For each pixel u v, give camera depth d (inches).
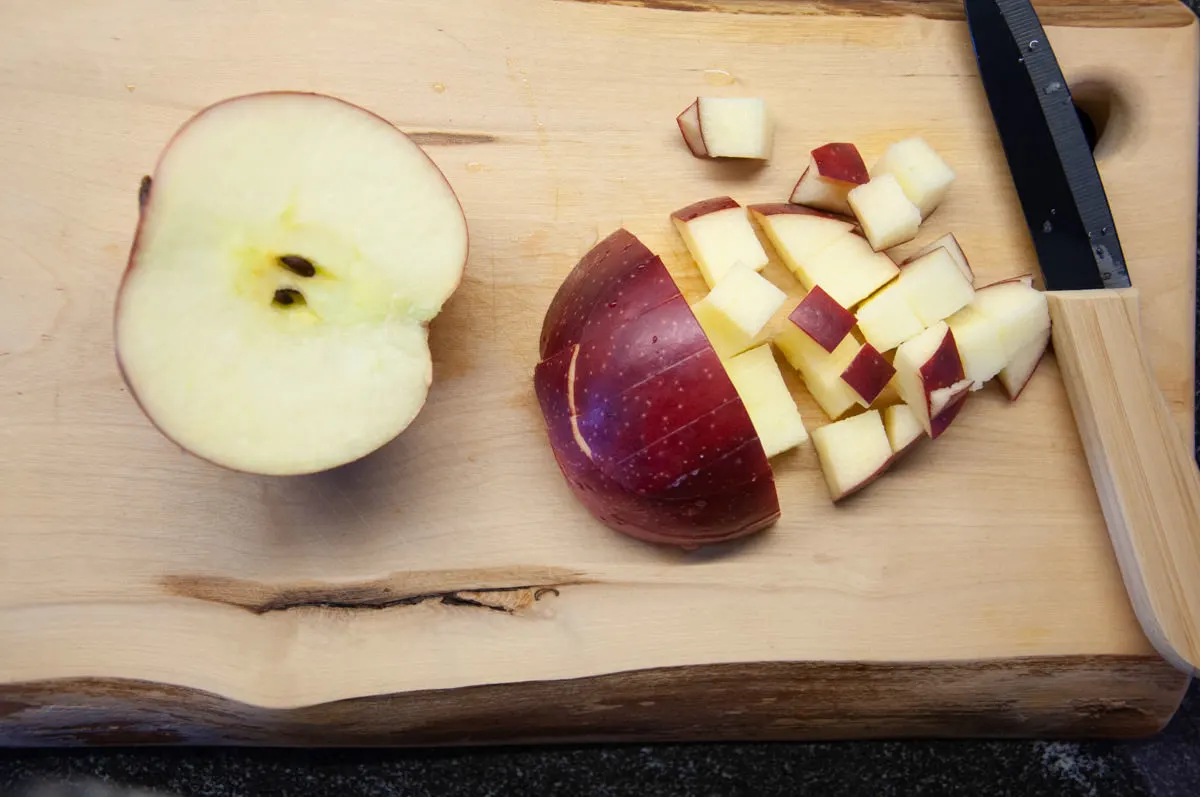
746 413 11.6
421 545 12.9
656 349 11.6
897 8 13.6
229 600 12.8
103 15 13.0
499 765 13.9
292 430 11.8
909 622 13.0
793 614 12.9
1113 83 13.7
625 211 13.3
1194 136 13.7
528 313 13.1
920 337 12.8
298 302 12.2
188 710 12.8
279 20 13.2
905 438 12.9
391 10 13.2
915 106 13.6
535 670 12.7
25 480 12.8
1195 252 13.6
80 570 12.8
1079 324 13.0
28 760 13.6
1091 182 13.1
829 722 13.4
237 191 11.4
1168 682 13.1
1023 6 13.2
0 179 12.9
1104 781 14.0
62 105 13.0
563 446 12.2
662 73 13.4
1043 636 13.0
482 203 13.2
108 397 12.9
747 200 13.4
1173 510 12.9
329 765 13.8
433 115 13.2
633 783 13.9
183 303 11.4
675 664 12.8
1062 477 13.3
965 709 13.3
